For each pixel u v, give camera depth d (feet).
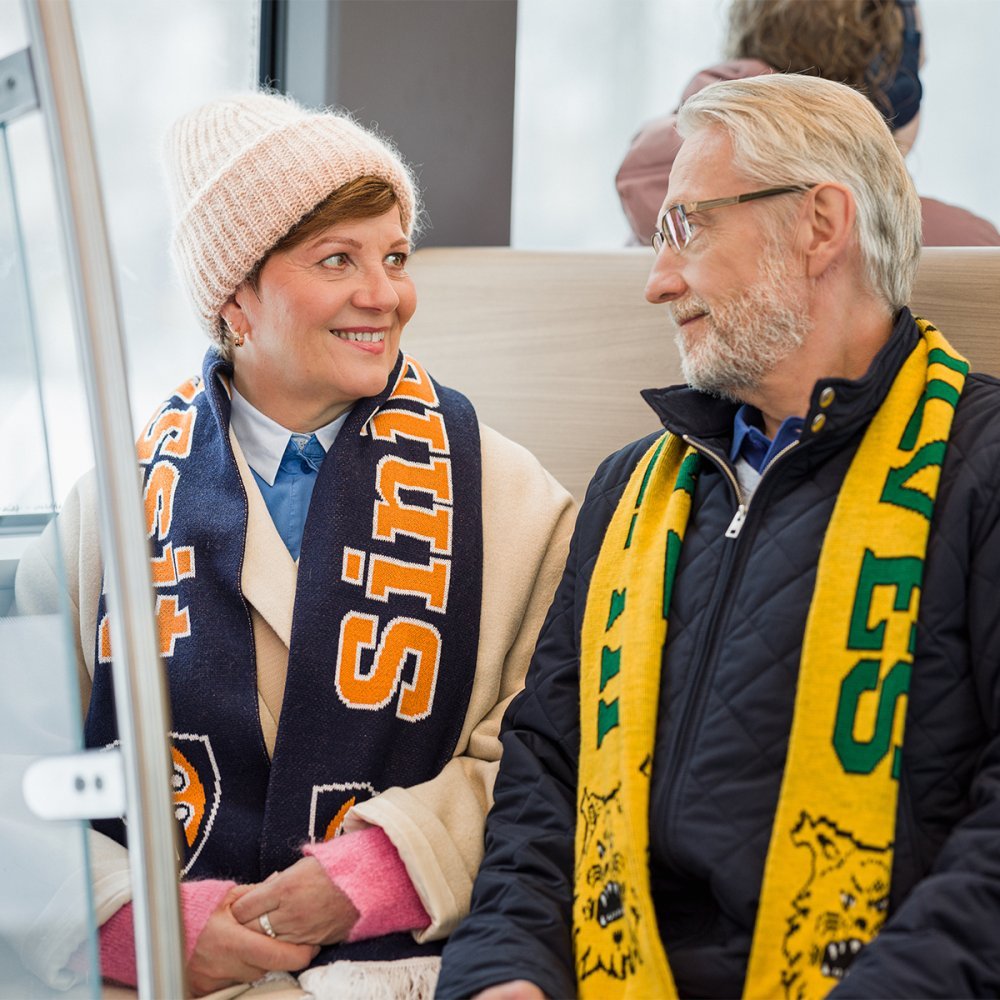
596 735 5.08
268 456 6.02
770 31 7.61
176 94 8.18
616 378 7.13
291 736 5.55
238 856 5.52
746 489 5.20
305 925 5.19
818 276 5.07
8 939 4.48
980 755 4.45
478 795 5.65
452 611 5.90
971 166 10.45
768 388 5.17
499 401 7.45
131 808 3.83
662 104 10.03
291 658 5.60
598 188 10.07
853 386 4.74
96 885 5.21
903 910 4.09
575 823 5.13
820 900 4.34
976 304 6.04
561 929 4.82
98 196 3.79
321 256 5.73
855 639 4.52
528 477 6.32
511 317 7.48
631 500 5.51
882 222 5.06
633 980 4.52
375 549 5.82
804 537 4.78
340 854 5.25
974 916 3.97
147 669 3.82
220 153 5.82
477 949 4.69
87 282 3.78
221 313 6.01
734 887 4.50
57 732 4.34
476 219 9.19
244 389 6.09
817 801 4.43
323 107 8.41
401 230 5.92
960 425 4.83
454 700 5.90
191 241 5.90
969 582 4.55
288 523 5.98
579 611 5.50
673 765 4.74
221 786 5.63
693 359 5.21
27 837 4.38
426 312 7.74
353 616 5.70
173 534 5.91
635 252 7.23
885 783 4.38
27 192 4.40
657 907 4.86
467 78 8.95
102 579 5.90
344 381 5.81
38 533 4.37
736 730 4.65
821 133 5.06
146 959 3.85
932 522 4.64
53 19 3.76
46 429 4.39
